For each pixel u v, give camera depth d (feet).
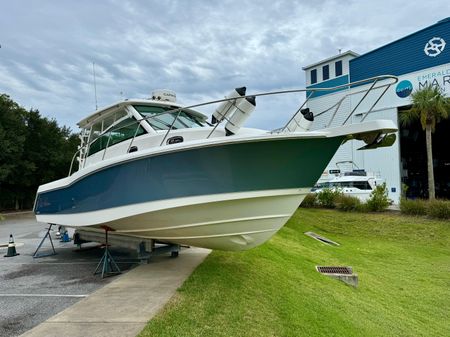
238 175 13.98
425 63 77.82
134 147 18.19
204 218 15.05
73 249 26.71
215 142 13.51
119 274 18.54
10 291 15.80
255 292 15.46
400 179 85.10
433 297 24.89
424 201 54.75
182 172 14.55
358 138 14.16
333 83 94.32
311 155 13.98
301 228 47.78
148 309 12.48
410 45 79.97
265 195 14.26
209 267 18.54
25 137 87.40
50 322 11.48
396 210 57.98
